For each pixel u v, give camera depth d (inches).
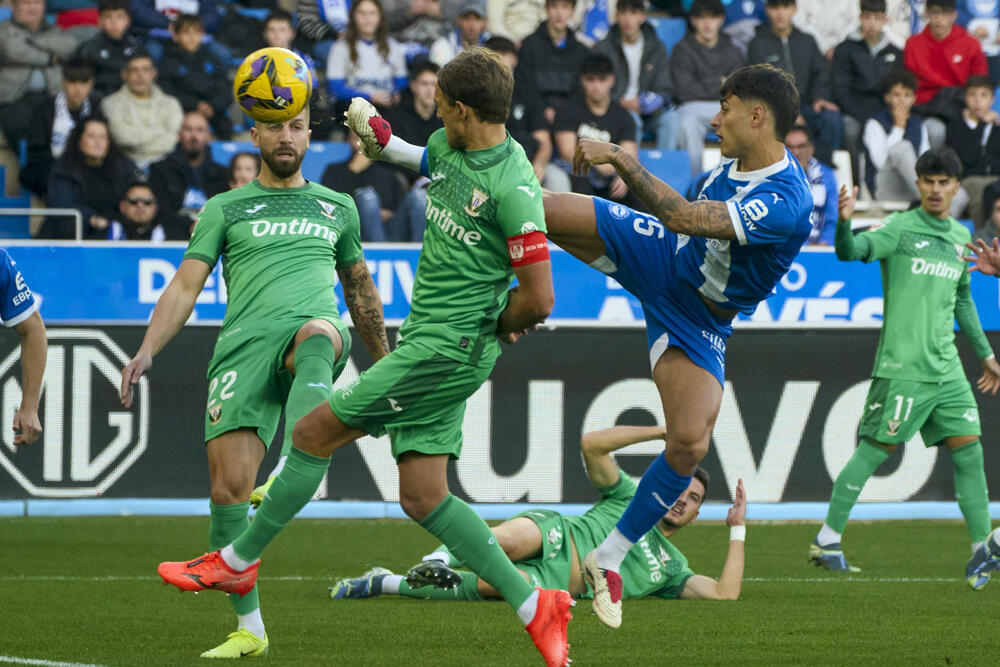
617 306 1471.5
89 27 1795.0
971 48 1820.9
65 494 1325.0
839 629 741.3
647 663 621.9
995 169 1795.0
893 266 1077.1
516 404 1353.3
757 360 1376.7
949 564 1101.1
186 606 804.6
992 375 1136.2
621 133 1726.1
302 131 679.7
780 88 602.5
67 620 741.3
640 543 867.4
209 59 1738.4
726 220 585.6
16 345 1315.2
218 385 632.4
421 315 539.5
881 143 1786.4
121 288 1418.6
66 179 1622.8
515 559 815.1
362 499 1370.6
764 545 1223.5
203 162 1648.6
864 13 1790.1
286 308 648.4
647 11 1914.4
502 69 526.9
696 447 615.2
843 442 1389.0
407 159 592.4
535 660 617.0
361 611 791.1
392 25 1788.9
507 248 531.5
